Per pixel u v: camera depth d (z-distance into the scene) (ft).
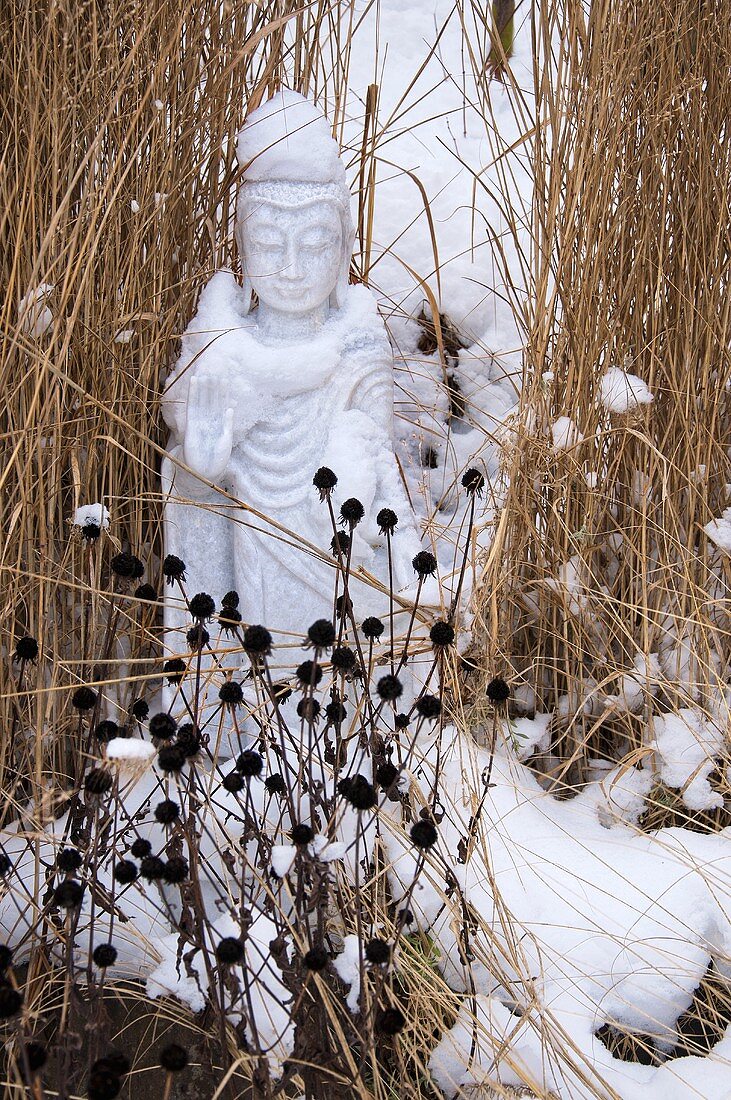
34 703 6.32
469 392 8.70
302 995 4.84
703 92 6.91
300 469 6.50
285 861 4.77
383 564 6.54
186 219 6.98
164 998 5.52
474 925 5.53
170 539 6.70
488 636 6.75
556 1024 5.21
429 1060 5.33
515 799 6.47
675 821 6.73
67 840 5.98
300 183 6.32
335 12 9.87
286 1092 5.29
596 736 7.07
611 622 7.10
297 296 6.35
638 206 6.97
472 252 8.89
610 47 6.55
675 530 6.90
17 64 6.19
